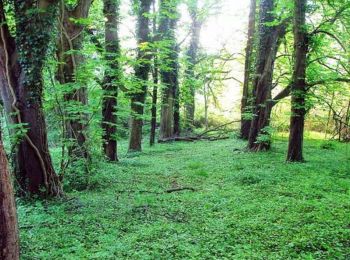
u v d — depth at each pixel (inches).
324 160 636.1
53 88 420.5
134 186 487.2
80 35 508.4
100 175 511.2
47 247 263.3
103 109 665.0
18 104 393.7
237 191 434.9
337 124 1051.3
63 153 435.5
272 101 777.6
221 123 1616.6
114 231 296.8
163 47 625.0
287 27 781.9
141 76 791.7
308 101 619.5
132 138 896.3
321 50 701.9
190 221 322.7
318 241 257.8
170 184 501.4
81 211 361.7
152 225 313.3
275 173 513.7
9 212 182.5
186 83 1251.2
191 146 1017.5
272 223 305.4
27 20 377.4
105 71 505.0
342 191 416.5
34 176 402.6
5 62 390.0
